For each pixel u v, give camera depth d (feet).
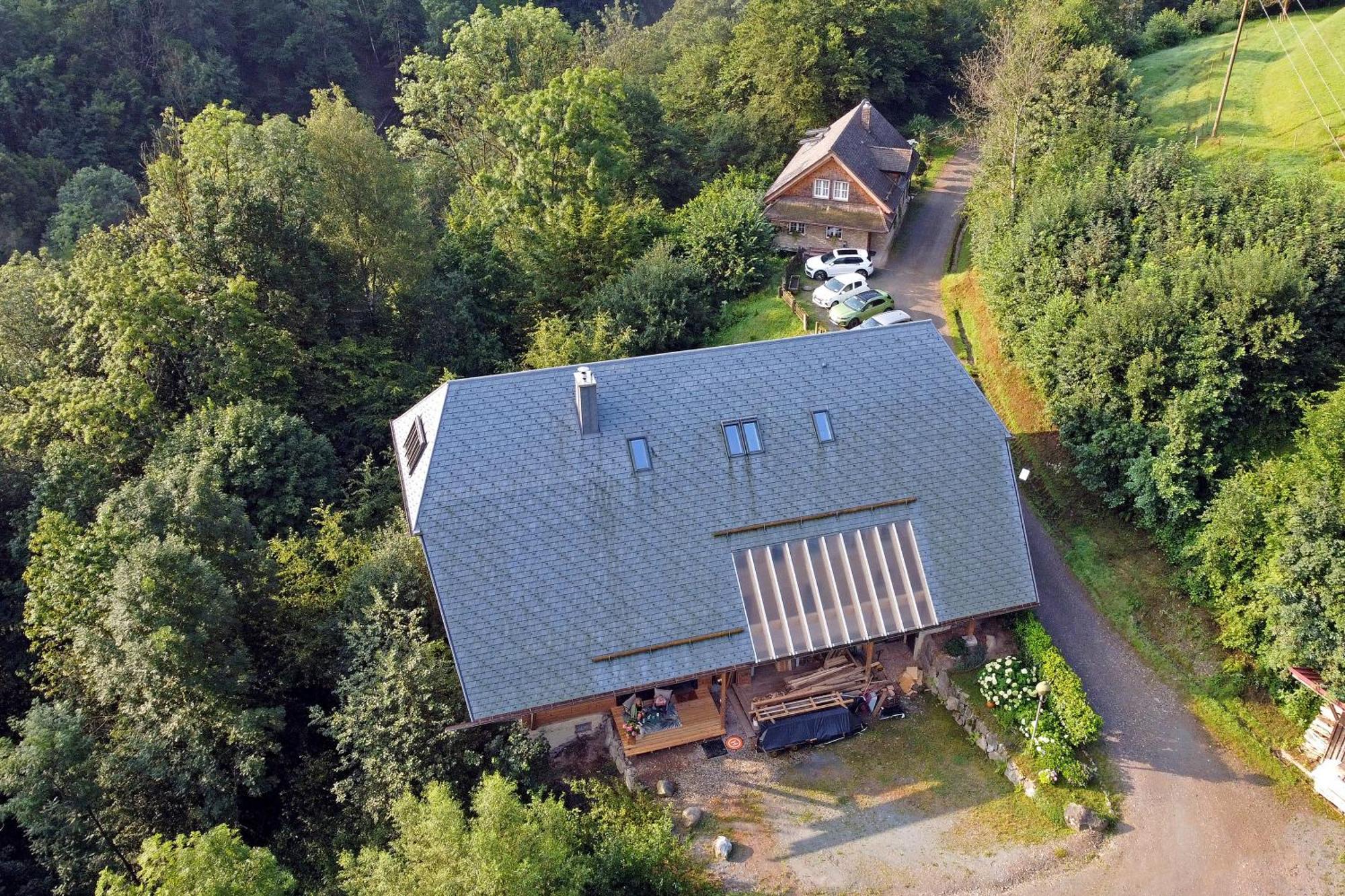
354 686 106.63
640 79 307.17
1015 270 161.68
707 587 107.24
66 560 116.67
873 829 100.01
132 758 102.78
